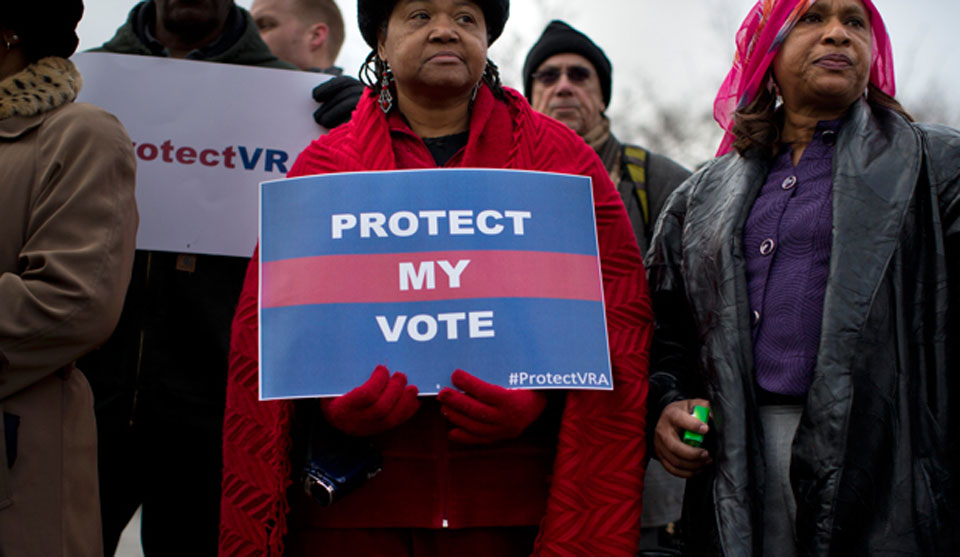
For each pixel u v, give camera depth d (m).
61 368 2.40
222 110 3.32
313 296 2.33
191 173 3.29
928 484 2.22
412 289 2.32
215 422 3.23
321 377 2.29
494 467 2.42
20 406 2.30
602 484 2.38
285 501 2.41
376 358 2.29
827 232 2.41
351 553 2.44
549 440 2.48
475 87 2.63
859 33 2.53
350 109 3.30
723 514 2.35
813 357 2.37
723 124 2.82
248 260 3.31
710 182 2.72
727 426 2.40
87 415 2.46
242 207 3.29
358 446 2.37
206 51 3.46
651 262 2.79
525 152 2.55
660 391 2.62
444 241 2.35
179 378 3.22
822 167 2.50
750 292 2.49
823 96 2.49
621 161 4.02
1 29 2.57
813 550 2.23
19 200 2.40
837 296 2.29
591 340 2.35
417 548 2.43
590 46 4.41
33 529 2.26
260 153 3.31
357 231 2.36
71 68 2.61
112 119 2.52
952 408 2.26
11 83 2.48
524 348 2.30
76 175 2.39
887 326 2.27
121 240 2.41
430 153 2.60
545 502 2.44
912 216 2.32
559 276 2.37
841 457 2.22
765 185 2.59
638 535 2.41
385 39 2.66
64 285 2.29
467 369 2.28
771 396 2.42
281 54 4.80
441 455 2.41
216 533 3.27
